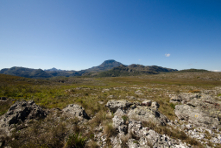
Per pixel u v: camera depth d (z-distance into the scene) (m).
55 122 7.38
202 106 9.35
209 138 6.01
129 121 6.97
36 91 23.17
